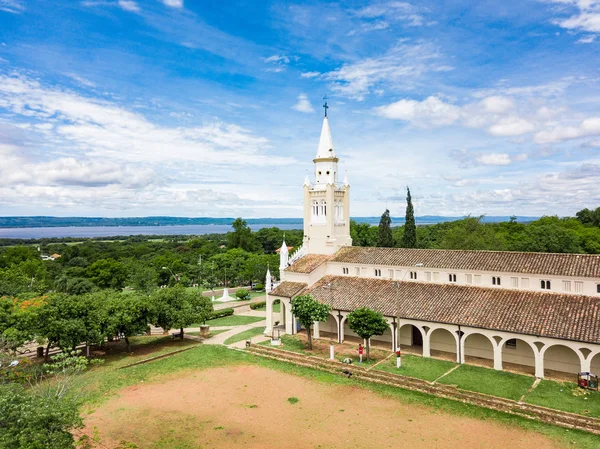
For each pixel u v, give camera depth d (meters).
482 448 27.95
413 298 49.16
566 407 32.78
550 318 39.66
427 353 45.84
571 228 115.31
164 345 54.72
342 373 42.62
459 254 52.56
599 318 37.75
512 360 43.72
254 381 41.12
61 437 22.78
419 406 34.69
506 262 47.94
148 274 103.38
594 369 39.88
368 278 57.22
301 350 49.59
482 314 43.06
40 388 33.94
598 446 27.92
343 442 29.02
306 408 34.72
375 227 133.12
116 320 47.09
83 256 154.62
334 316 52.72
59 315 44.47
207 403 36.00
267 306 59.44
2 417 21.94
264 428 31.28
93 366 46.28
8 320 42.56
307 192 65.88
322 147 65.44
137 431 30.97
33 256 130.38
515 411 33.09
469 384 37.88
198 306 56.22
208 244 187.38
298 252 65.88
